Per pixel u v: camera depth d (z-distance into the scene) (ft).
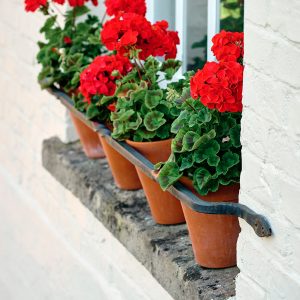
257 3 7.23
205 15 11.35
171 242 9.83
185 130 8.80
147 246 10.01
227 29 11.07
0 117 16.67
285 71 7.04
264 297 7.93
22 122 15.38
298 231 7.25
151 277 10.76
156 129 9.82
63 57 11.85
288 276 7.50
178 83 9.92
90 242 12.75
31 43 14.17
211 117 8.63
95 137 12.29
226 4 10.94
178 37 10.27
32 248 16.10
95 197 11.48
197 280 9.03
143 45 9.91
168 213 10.12
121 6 10.39
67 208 13.62
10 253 17.79
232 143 8.71
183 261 9.39
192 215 8.93
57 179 13.01
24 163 15.69
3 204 17.66
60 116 13.28
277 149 7.32
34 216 15.58
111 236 11.89
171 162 8.85
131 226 10.43
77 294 13.70
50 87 12.19
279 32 7.03
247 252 8.10
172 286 9.46
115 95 10.15
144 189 10.14
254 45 7.37
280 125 7.22
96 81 10.29
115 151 10.90
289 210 7.30
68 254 13.88
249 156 7.77
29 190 15.71
